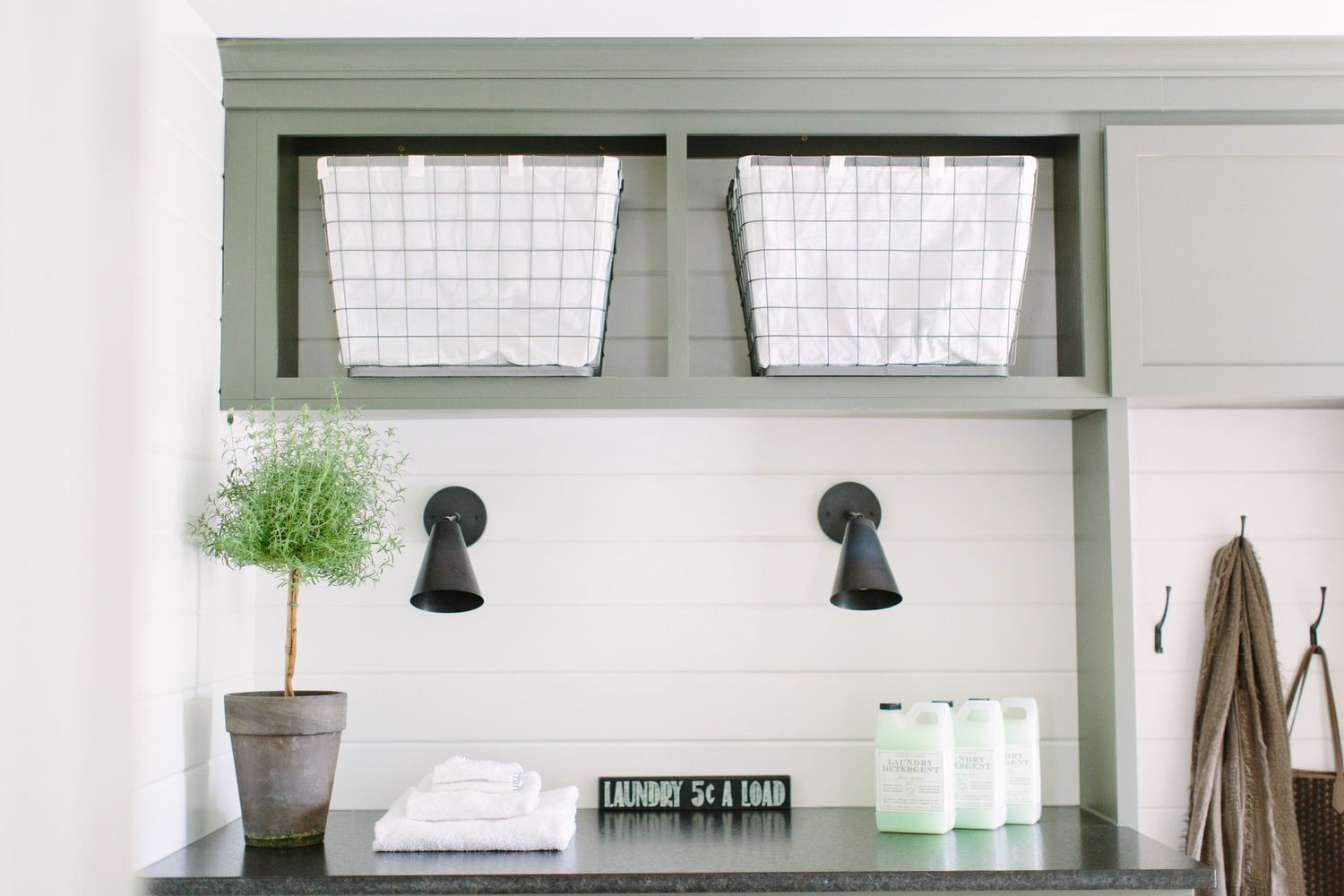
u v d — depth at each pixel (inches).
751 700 87.8
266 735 72.9
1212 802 86.6
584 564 88.6
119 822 65.0
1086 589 86.1
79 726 61.1
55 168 60.2
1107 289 80.6
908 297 78.8
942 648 88.5
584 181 78.5
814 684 88.0
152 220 70.1
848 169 78.5
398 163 78.4
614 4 81.9
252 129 81.5
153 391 70.0
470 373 79.5
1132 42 80.4
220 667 80.5
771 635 88.4
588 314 78.9
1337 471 90.8
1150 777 89.4
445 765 75.7
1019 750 81.4
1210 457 90.9
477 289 78.9
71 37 61.6
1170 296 80.0
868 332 79.0
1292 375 79.5
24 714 56.8
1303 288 80.0
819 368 79.5
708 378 80.0
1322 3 81.3
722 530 89.0
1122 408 80.7
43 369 58.9
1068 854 71.8
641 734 87.5
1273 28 84.8
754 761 87.4
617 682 87.8
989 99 81.4
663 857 71.4
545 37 85.4
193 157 76.2
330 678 87.5
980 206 78.5
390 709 87.3
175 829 72.3
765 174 78.4
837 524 88.3
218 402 79.9
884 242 78.7
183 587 74.0
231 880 66.1
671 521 89.0
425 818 73.2
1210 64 80.9
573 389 79.8
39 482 58.2
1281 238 80.3
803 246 78.9
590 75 81.0
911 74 81.1
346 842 75.0
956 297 78.8
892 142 86.3
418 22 82.9
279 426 83.8
